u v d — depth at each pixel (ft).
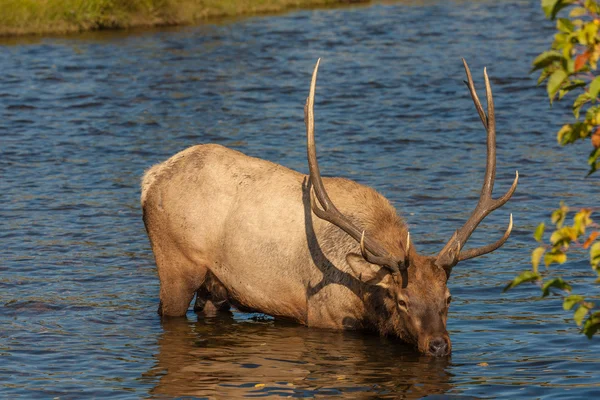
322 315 93.15
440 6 411.95
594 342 89.56
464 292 107.14
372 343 90.12
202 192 96.68
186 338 93.86
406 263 81.97
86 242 129.29
